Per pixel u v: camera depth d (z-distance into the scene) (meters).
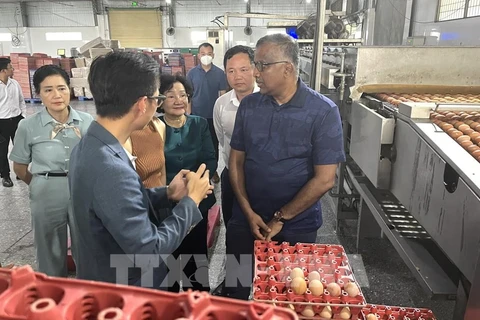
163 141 1.85
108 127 1.00
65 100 1.94
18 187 4.20
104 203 0.94
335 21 4.95
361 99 2.50
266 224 1.72
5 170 4.16
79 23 17.94
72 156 1.05
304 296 1.17
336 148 1.60
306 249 1.42
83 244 1.05
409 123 1.70
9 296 0.58
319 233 3.05
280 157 1.64
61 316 0.54
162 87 1.86
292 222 1.70
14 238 3.00
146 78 0.98
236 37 17.28
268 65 1.51
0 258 2.71
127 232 0.95
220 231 3.12
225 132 2.28
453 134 1.48
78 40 18.08
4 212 3.52
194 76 4.57
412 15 5.17
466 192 1.20
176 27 17.81
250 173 1.72
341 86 2.76
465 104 1.72
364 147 2.18
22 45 18.16
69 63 11.25
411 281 2.41
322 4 2.57
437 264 1.57
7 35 18.05
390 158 1.90
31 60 11.01
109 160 0.95
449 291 1.39
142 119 1.03
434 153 1.44
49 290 0.61
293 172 1.65
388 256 2.69
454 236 1.28
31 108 10.04
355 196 2.91
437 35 4.52
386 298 2.26
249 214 1.70
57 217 2.00
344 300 1.16
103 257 1.04
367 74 2.56
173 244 1.06
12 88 4.30
